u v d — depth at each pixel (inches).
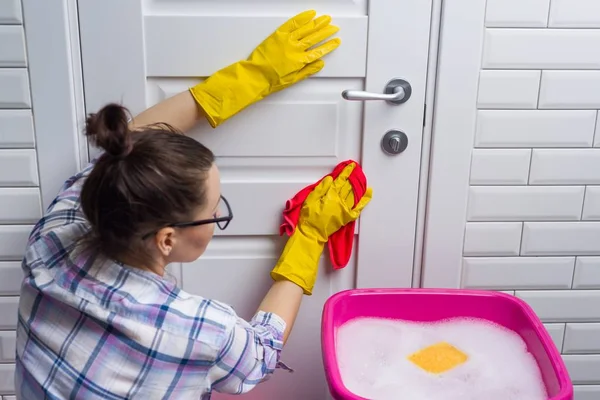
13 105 50.3
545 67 51.6
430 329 49.7
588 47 51.3
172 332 36.4
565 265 57.2
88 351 36.3
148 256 37.0
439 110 52.3
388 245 55.9
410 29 50.3
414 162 53.7
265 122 51.9
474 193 54.7
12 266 54.1
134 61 50.0
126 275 36.9
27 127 50.9
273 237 55.4
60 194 43.6
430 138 53.4
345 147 53.1
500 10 50.2
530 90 52.2
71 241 38.7
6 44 48.9
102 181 34.1
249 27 49.4
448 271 56.9
